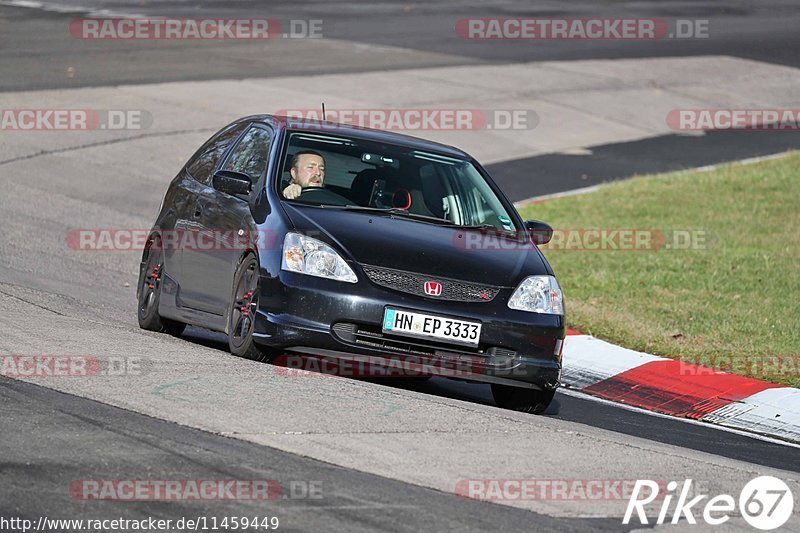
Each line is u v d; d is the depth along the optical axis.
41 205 56.81
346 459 22.17
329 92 87.00
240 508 19.14
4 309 34.09
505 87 93.62
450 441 24.22
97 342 30.48
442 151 34.50
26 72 86.44
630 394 35.50
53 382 25.88
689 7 135.88
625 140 83.12
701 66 106.81
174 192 36.16
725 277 49.12
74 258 47.88
